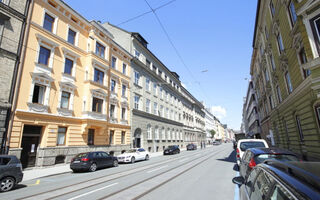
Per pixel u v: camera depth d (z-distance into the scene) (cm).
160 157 2225
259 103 3356
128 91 2533
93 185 791
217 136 10675
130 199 571
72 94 1705
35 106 1388
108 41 2183
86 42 1945
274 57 1678
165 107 3762
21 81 1330
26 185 851
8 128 1222
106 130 2023
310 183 161
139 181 837
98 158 1320
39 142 1430
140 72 2930
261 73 2631
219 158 1797
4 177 731
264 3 1770
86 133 1766
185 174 983
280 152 568
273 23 1509
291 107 1345
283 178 192
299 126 1276
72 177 1037
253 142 1000
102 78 2059
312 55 855
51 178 1034
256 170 303
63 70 1644
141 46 2978
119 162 1775
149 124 3016
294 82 1210
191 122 5531
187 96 5403
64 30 1711
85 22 1922
